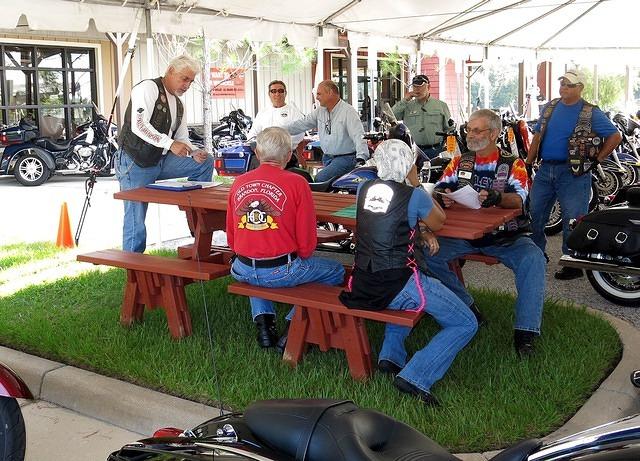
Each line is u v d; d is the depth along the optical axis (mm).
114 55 18250
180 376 4445
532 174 8672
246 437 2162
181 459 2244
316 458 2008
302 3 9602
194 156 6262
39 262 7773
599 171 9633
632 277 6000
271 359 4715
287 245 4500
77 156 15867
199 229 5375
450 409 3947
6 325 5512
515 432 3697
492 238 4980
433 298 4043
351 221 4727
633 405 4125
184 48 16078
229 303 5969
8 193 13938
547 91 25188
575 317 5406
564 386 4188
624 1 12766
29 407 4531
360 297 4152
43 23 7418
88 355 4871
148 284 5270
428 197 4031
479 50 14914
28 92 17531
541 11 13195
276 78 21297
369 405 3996
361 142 8062
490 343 4906
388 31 12203
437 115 9570
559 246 8461
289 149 4586
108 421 4328
